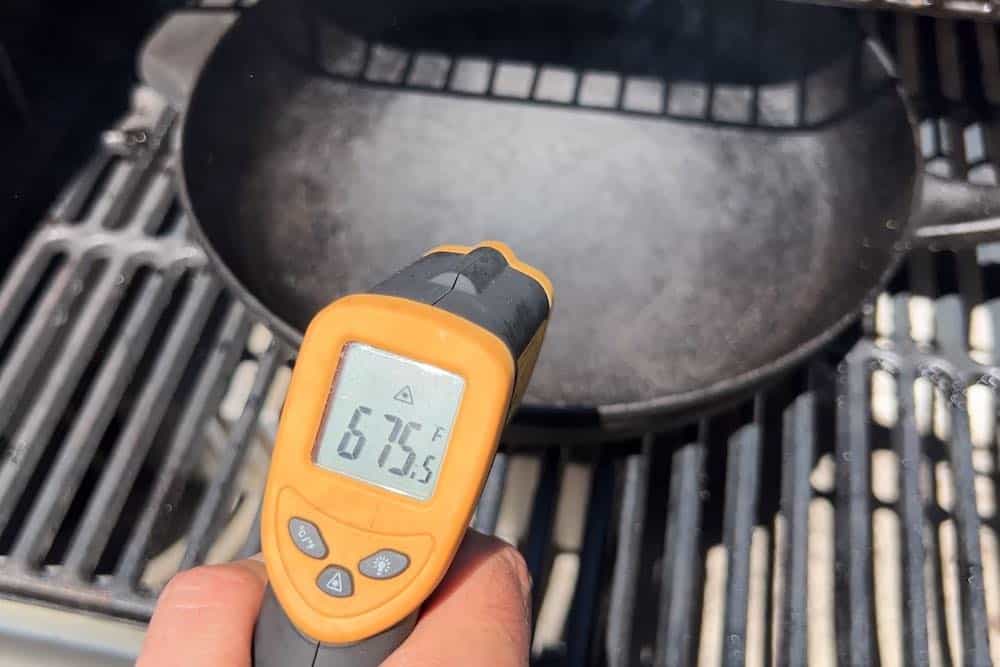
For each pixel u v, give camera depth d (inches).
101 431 12.7
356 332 8.4
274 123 15.2
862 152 14.4
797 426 12.8
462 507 8.4
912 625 11.5
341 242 14.4
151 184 15.3
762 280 14.1
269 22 14.9
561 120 16.1
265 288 13.6
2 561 11.6
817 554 12.6
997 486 13.0
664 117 16.1
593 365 13.4
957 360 13.5
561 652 12.0
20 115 16.3
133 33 17.8
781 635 11.5
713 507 13.1
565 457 13.2
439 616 9.1
